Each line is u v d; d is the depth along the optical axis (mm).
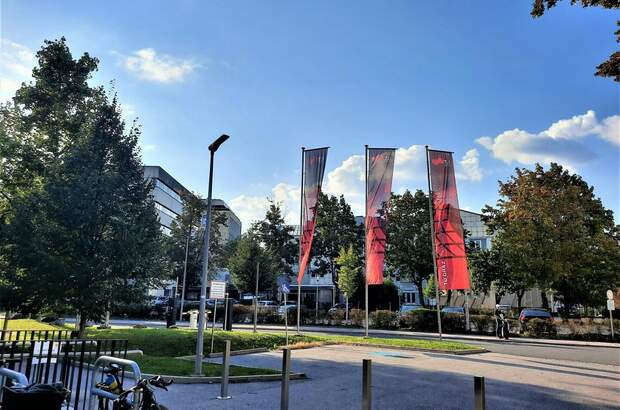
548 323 29062
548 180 35125
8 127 21859
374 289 47188
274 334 20938
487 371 13273
